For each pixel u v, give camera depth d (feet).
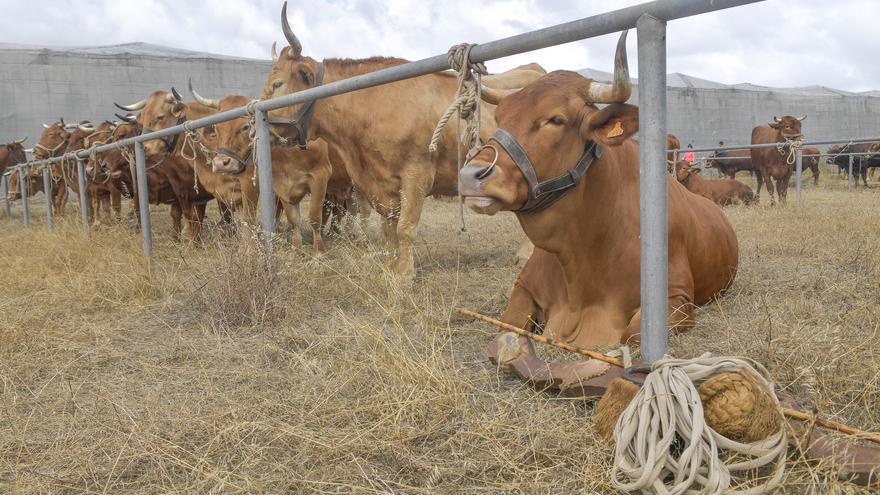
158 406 8.96
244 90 77.71
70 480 6.98
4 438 8.19
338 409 8.47
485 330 12.20
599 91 8.69
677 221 11.11
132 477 7.12
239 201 26.25
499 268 19.20
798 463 6.30
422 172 18.12
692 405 6.04
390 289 14.33
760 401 6.23
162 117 27.35
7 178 50.98
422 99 17.93
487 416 7.99
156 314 14.83
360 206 29.73
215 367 10.68
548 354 10.28
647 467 5.72
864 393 7.67
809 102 108.06
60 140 45.93
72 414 8.89
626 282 10.19
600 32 7.90
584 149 9.14
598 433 7.27
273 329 12.86
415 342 11.13
